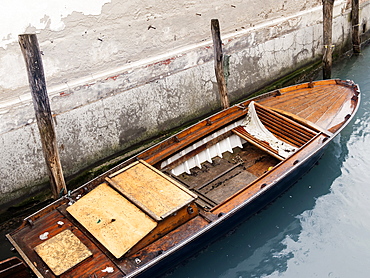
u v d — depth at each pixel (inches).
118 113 291.4
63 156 271.7
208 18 327.6
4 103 242.5
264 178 234.4
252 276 227.9
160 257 190.4
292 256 237.5
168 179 225.5
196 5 315.6
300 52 418.0
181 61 318.3
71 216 212.1
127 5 276.4
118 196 217.2
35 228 207.3
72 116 269.7
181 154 266.2
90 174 286.8
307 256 236.7
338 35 458.0
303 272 228.4
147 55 298.8
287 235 249.3
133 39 287.3
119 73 284.8
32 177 261.7
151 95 306.0
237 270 231.5
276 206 267.6
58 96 260.8
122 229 198.8
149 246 199.2
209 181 258.7
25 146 254.5
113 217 205.3
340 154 305.7
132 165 237.6
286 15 391.9
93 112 278.7
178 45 315.6
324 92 310.0
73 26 257.6
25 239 201.9
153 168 234.1
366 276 223.1
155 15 293.4
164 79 311.1
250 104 295.7
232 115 291.3
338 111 288.2
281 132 280.2
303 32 413.7
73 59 263.7
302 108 294.4
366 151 307.1
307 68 428.8
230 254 239.9
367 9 491.5
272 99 306.5
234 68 356.8
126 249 190.5
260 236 249.6
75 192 224.4
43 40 248.5
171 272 229.3
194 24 320.2
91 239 199.8
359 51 478.9
